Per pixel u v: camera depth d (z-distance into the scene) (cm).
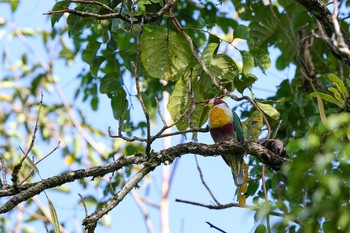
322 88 1345
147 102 1216
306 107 1393
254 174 1281
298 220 694
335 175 662
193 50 1111
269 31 1549
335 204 666
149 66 1149
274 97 1469
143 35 1150
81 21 1187
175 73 1146
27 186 885
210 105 1118
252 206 707
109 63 1262
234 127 1123
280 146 1032
